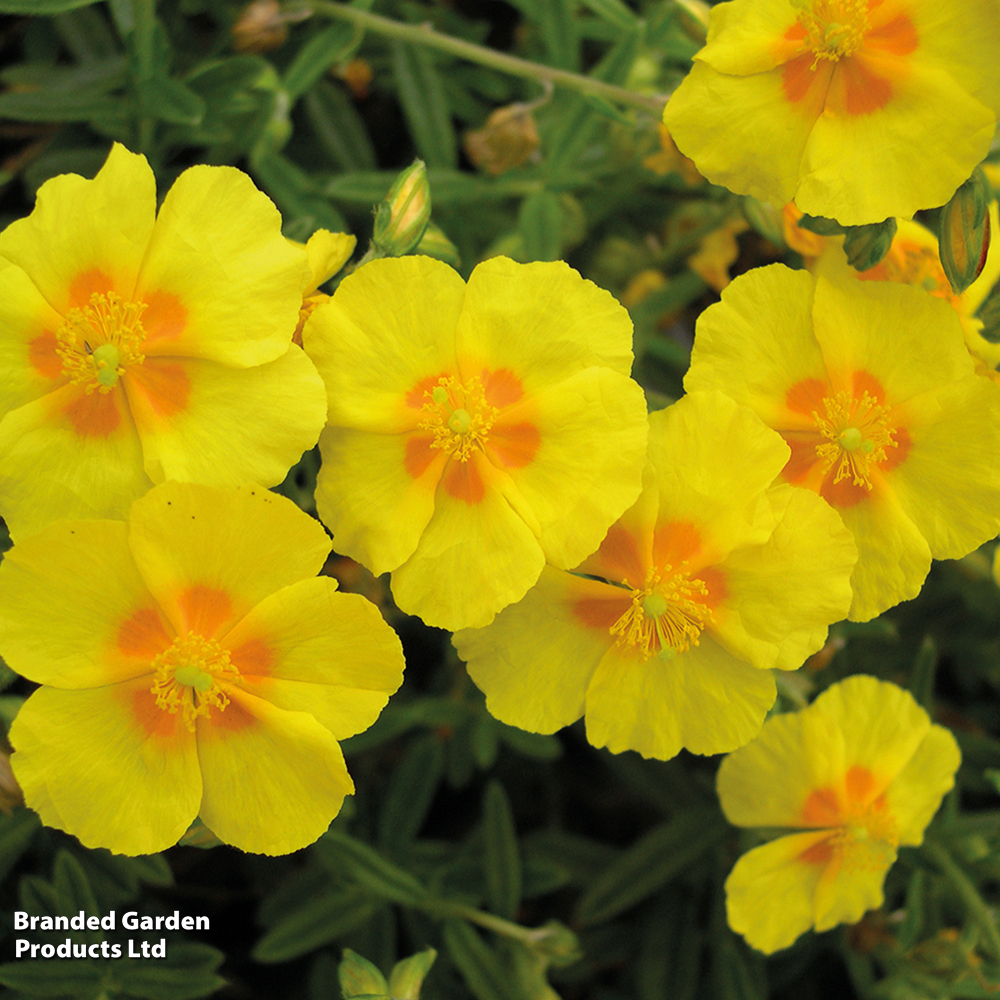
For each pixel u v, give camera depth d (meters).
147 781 0.18
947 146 0.19
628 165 0.23
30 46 0.23
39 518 0.18
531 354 0.18
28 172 0.22
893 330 0.19
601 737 0.19
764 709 0.19
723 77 0.19
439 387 0.18
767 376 0.19
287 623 0.18
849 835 0.21
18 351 0.18
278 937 0.22
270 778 0.18
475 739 0.23
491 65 0.22
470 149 0.23
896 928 0.23
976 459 0.19
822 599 0.19
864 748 0.21
